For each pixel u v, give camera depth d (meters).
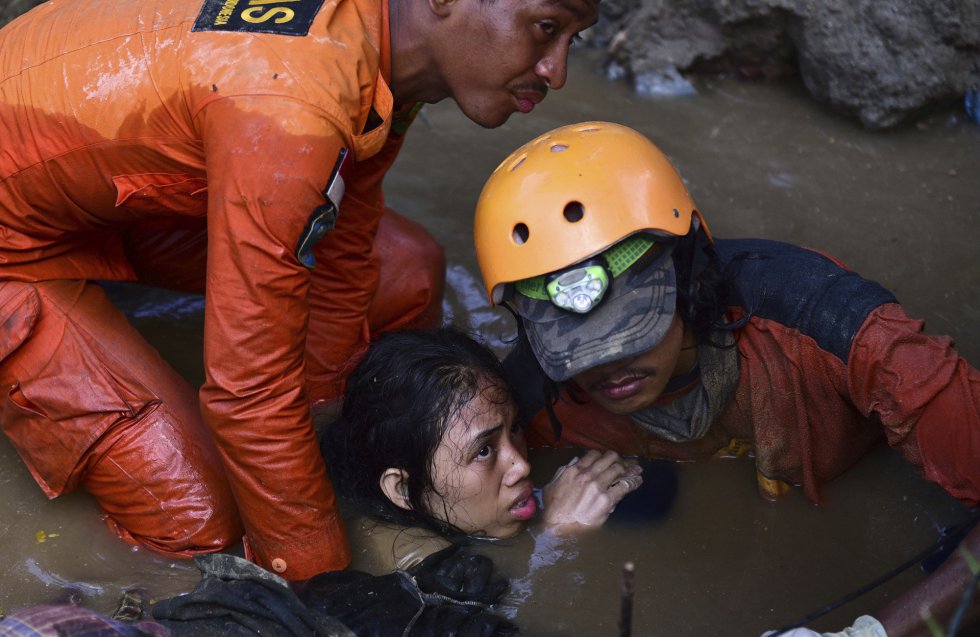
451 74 2.47
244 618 2.23
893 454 2.72
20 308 2.62
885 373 2.30
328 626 2.20
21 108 2.49
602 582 2.49
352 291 3.03
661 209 2.31
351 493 2.68
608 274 2.26
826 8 4.03
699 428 2.61
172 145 2.42
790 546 2.55
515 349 2.71
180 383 2.74
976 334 3.14
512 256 2.32
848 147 4.01
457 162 3.98
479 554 2.58
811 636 2.04
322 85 2.26
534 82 2.46
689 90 4.34
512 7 2.32
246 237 2.24
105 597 2.50
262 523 2.41
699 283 2.44
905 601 2.14
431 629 2.24
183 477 2.62
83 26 2.50
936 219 3.63
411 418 2.52
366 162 2.81
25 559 2.60
